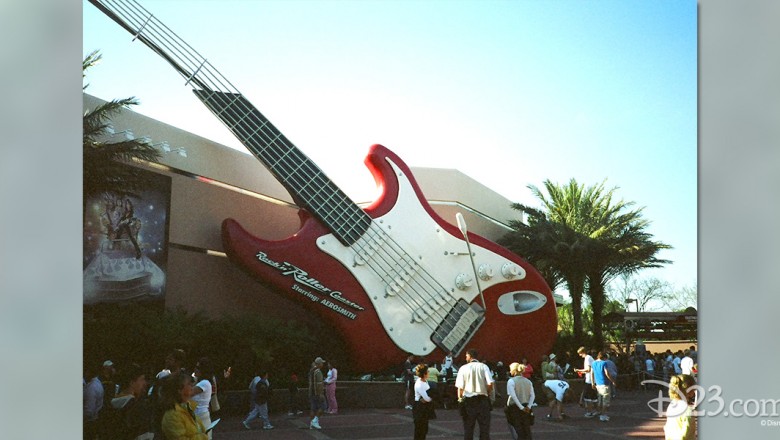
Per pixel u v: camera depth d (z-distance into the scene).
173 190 22.94
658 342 38.78
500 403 21.00
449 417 17.38
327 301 22.28
